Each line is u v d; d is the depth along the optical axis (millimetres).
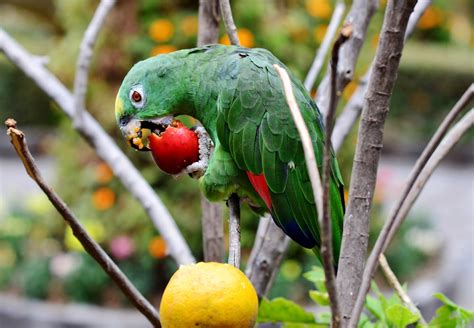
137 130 3113
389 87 2561
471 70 24047
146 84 3098
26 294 10680
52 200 2543
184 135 3041
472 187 21000
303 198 3004
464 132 2441
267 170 2965
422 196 20203
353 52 3430
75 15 10805
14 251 11422
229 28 3211
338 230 3111
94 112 10109
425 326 3090
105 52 10164
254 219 9648
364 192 2625
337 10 4168
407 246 11750
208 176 3076
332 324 2102
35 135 23312
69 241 10305
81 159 10664
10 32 27328
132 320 9938
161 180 10016
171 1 10242
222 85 3025
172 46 10133
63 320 10055
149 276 10227
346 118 3836
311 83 3898
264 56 3111
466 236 16906
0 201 12156
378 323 3246
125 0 10203
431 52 24812
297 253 10227
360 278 2629
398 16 2473
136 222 10172
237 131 2977
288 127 2955
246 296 2289
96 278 10359
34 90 23469
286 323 3330
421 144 23453
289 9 10430
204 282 2268
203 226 3793
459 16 28500
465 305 12258
